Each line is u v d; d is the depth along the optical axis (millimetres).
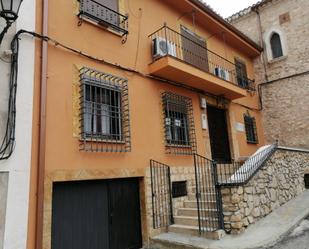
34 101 4801
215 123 9664
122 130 6188
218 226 5723
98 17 6359
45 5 5293
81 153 5305
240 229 5602
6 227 4074
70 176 5027
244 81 11617
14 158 4336
